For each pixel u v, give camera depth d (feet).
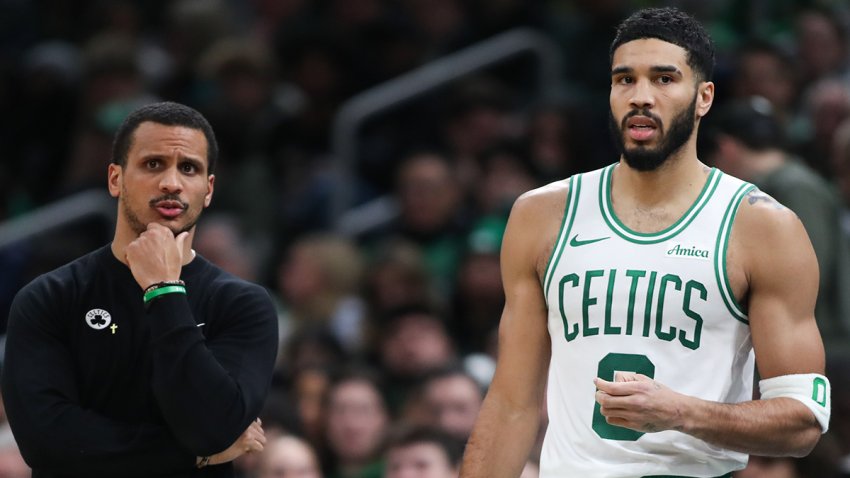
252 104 93.04
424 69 98.07
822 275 62.95
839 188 74.28
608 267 39.09
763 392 38.93
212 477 39.45
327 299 80.02
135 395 38.93
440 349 73.92
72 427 38.19
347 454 67.87
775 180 63.31
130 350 38.99
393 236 87.25
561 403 39.91
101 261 39.68
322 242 81.41
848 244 65.31
